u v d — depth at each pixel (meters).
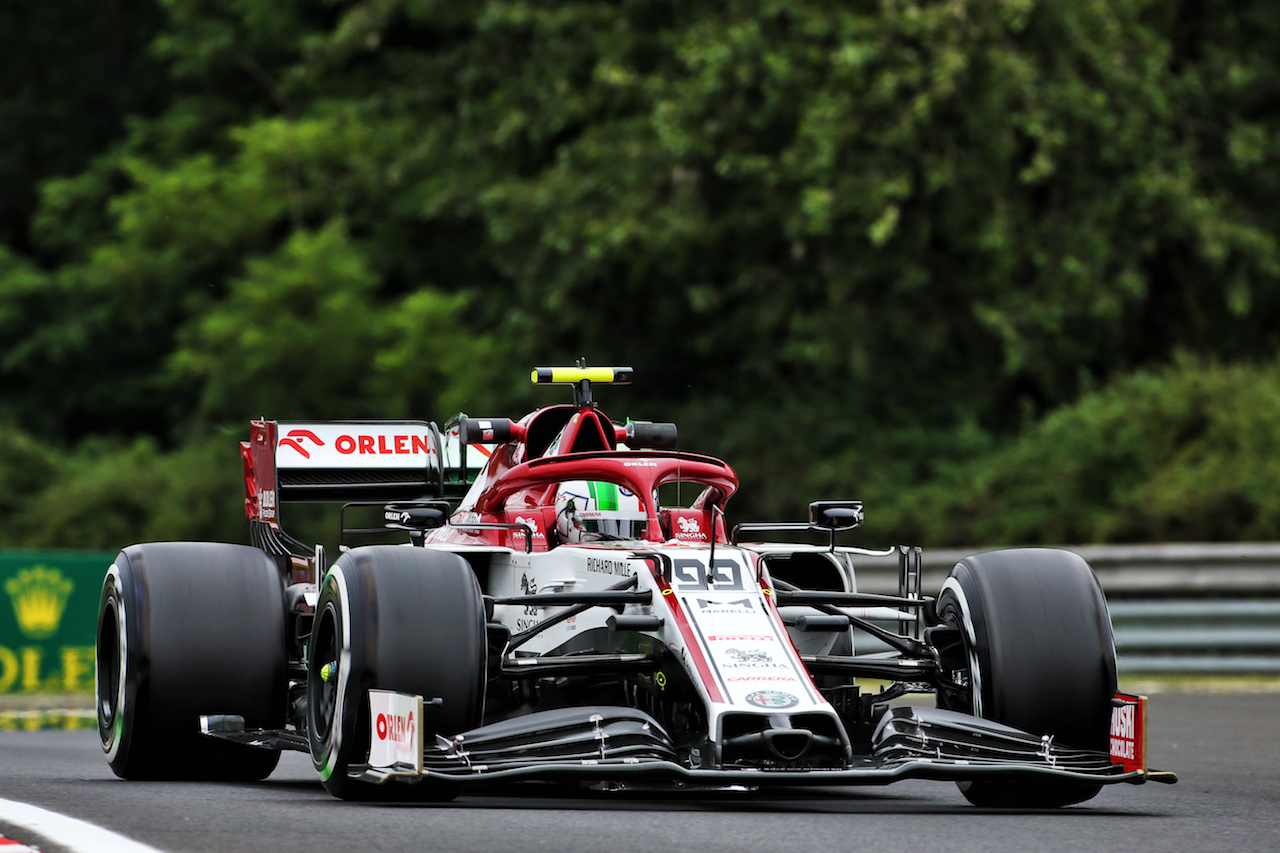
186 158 95.25
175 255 89.56
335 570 20.38
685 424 76.50
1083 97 66.56
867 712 22.55
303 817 18.77
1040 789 21.36
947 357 74.94
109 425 106.00
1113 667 21.11
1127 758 20.30
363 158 86.75
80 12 108.69
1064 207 70.12
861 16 67.69
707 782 18.48
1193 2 77.50
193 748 24.47
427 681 19.44
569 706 22.17
